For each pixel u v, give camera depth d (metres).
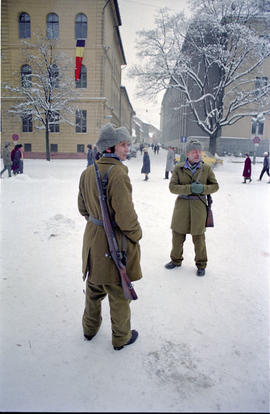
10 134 27.56
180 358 2.16
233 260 4.09
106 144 2.09
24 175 12.37
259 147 33.22
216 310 2.80
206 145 34.66
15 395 1.80
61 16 25.20
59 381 1.92
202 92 25.16
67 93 25.30
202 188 3.32
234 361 2.15
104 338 2.38
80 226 5.36
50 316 2.63
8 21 25.03
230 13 21.89
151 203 7.79
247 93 24.00
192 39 23.44
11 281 3.25
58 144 27.95
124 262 2.11
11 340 2.30
